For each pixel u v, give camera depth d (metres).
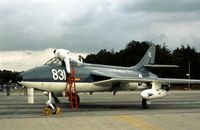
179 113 17.27
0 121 13.88
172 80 22.12
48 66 19.61
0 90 50.75
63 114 16.98
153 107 22.39
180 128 12.12
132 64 88.06
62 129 11.75
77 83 20.84
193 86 80.44
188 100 30.88
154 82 21.92
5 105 23.77
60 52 19.89
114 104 25.22
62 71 19.89
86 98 34.03
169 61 88.44
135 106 23.28
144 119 14.52
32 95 18.72
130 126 12.48
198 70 94.06
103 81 21.28
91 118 14.84
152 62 29.77
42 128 11.97
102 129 11.80
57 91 19.92
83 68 21.62
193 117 15.32
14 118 15.05
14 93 49.38
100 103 26.25
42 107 21.92
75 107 22.02
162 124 13.05
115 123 13.24
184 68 91.81
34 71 18.78
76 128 11.98
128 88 23.66
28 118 14.99
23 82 18.22
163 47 92.94
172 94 45.84
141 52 90.69
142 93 21.16
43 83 18.88
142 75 27.86
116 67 25.73
